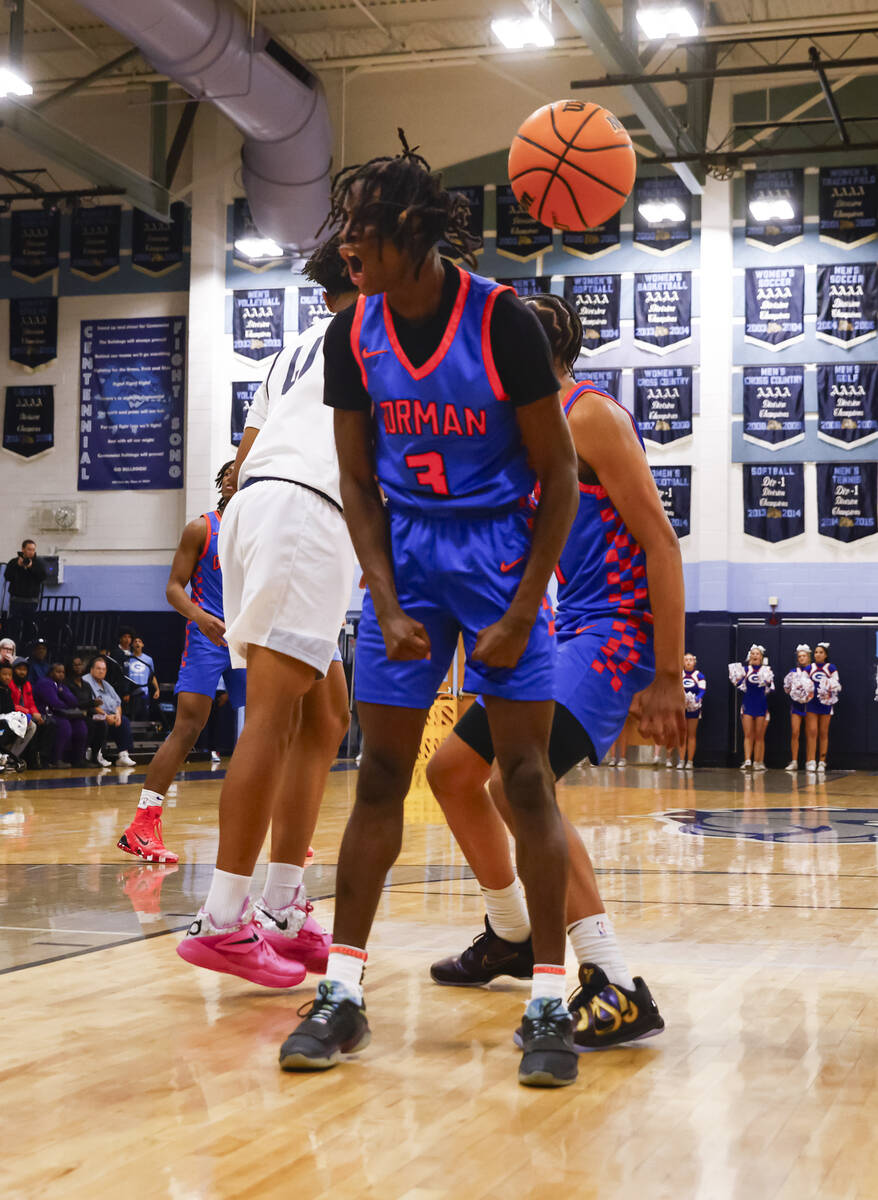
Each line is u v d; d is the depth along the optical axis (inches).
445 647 87.0
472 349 81.0
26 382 719.7
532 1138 66.1
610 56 498.3
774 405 642.8
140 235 709.9
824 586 634.2
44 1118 68.9
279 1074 78.5
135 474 706.2
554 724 92.5
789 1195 57.8
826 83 552.4
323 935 112.8
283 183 594.6
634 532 95.3
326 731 112.8
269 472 107.7
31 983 105.3
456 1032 91.0
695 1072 79.8
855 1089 75.7
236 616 109.7
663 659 94.7
